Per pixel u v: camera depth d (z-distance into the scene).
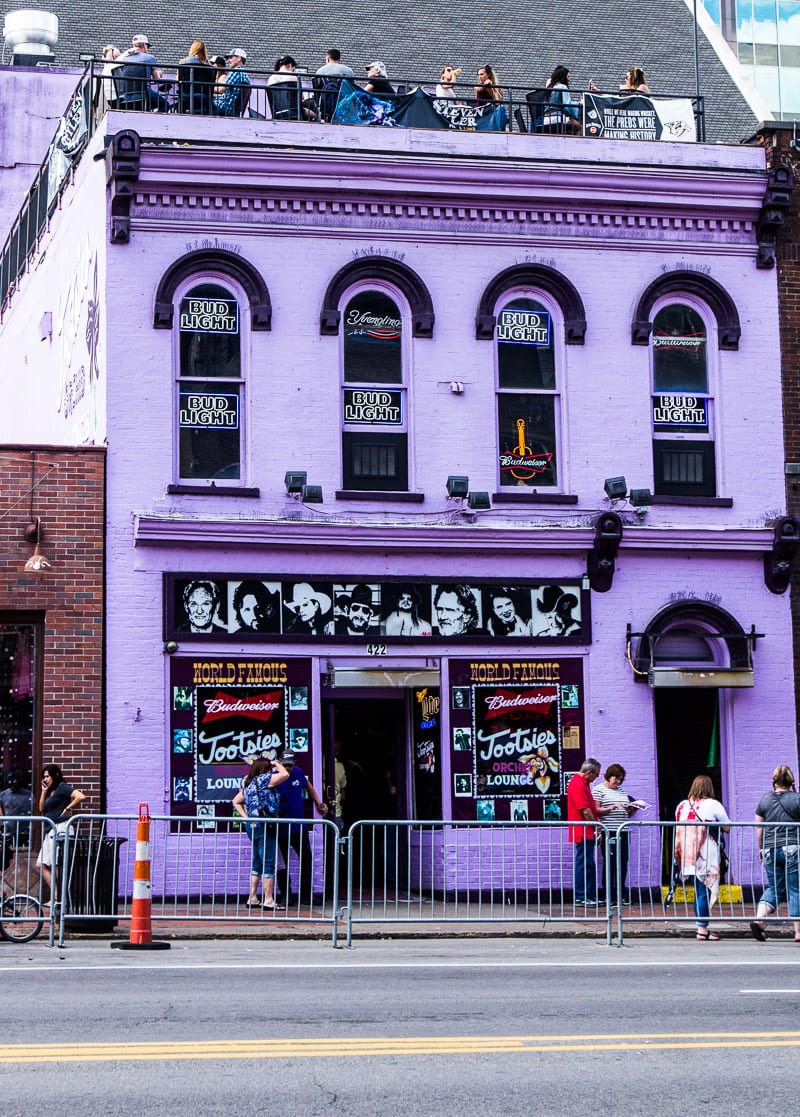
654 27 30.03
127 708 19.81
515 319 21.66
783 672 21.84
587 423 21.58
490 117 22.25
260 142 20.83
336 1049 9.44
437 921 16.50
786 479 22.16
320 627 20.44
